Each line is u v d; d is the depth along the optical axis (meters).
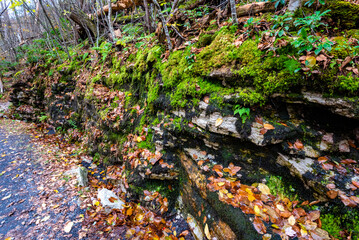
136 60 4.33
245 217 2.01
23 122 8.28
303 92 1.98
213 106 2.49
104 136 4.79
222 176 2.45
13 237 2.80
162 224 2.92
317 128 2.09
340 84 1.77
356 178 1.81
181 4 4.46
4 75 12.42
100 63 5.82
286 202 2.04
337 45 1.90
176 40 3.42
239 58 2.36
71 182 4.00
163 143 3.18
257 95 2.20
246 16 2.89
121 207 3.23
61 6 7.27
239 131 2.29
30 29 12.26
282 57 2.05
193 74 2.85
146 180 3.35
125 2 5.69
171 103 3.02
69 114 6.72
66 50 7.27
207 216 2.48
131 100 4.30
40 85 8.09
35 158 5.09
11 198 3.57
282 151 2.16
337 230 1.73
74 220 3.08
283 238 1.75
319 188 1.88
